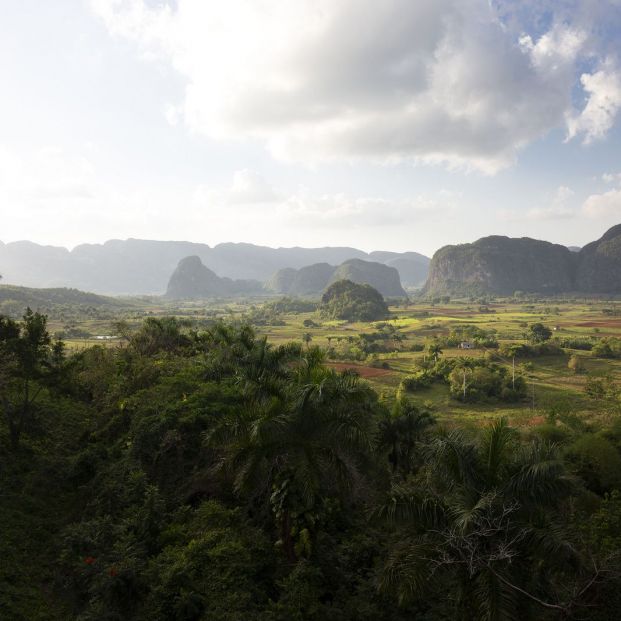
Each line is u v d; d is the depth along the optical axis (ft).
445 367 266.77
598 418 155.84
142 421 70.59
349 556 49.39
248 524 54.29
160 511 54.44
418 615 40.22
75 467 66.08
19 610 40.65
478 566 31.24
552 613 34.17
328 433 45.27
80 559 45.24
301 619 38.96
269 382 49.60
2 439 70.69
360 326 583.17
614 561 32.35
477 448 36.32
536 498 32.78
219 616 38.55
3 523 52.39
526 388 238.48
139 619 39.27
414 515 34.14
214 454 63.16
